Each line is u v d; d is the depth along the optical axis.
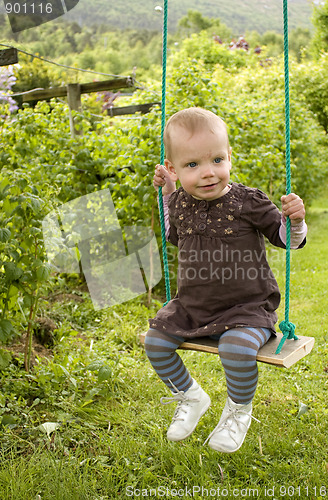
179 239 2.37
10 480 2.41
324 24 19.03
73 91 5.88
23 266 3.63
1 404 3.08
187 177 2.14
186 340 2.27
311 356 3.84
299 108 9.25
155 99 6.38
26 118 5.71
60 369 3.39
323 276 6.04
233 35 30.38
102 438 2.85
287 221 2.08
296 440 2.76
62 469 2.49
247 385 2.10
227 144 2.18
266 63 15.18
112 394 3.29
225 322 2.13
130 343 4.29
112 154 5.68
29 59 12.02
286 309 2.21
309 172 9.40
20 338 4.08
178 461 2.62
